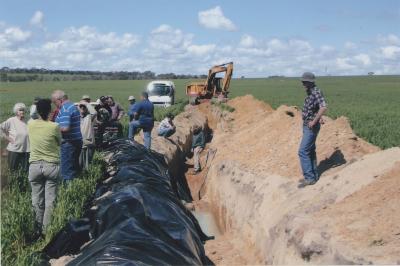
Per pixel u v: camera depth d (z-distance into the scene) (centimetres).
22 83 10381
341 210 797
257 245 987
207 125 2988
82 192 1005
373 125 2433
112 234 657
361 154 1139
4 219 807
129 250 614
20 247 759
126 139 1504
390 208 742
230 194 1348
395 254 634
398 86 9606
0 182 977
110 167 1283
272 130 1625
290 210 913
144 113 1597
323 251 714
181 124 2409
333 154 1154
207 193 1681
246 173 1320
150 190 907
